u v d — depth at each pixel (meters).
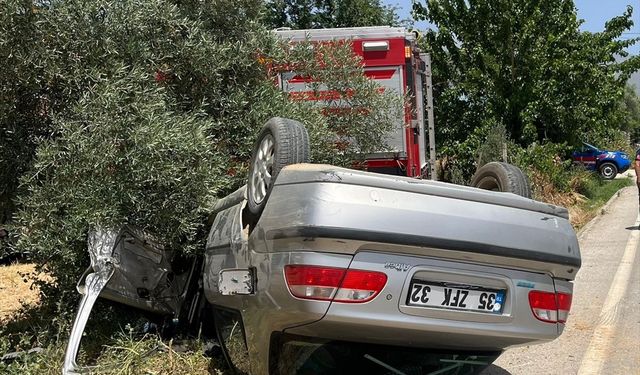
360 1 24.47
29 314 5.95
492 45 16.59
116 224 4.82
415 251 3.32
